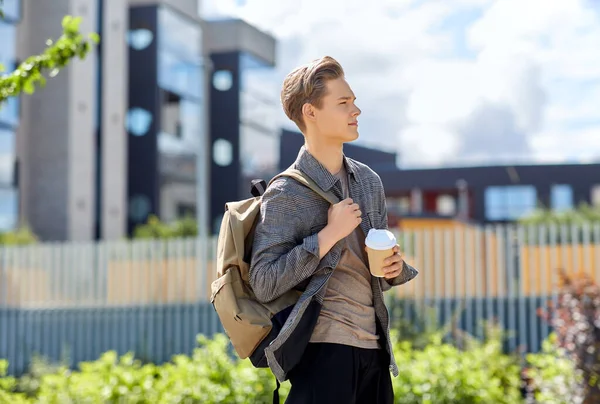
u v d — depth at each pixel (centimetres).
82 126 2505
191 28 2831
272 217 250
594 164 3133
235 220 257
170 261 1276
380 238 245
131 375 589
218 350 603
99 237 2572
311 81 255
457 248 1110
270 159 3108
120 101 2600
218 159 3028
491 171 3184
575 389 606
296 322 240
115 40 2614
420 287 1111
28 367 1115
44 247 1329
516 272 1101
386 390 260
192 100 2828
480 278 1105
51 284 1320
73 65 2469
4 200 2327
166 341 1245
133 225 2628
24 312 1310
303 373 250
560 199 3164
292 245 249
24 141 2444
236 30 3033
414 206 3309
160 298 1277
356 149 3266
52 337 1297
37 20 2462
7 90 467
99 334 1280
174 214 2730
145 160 2638
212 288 258
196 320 1231
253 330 248
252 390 555
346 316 251
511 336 1077
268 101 3144
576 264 1095
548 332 1077
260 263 246
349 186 261
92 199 2538
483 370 679
